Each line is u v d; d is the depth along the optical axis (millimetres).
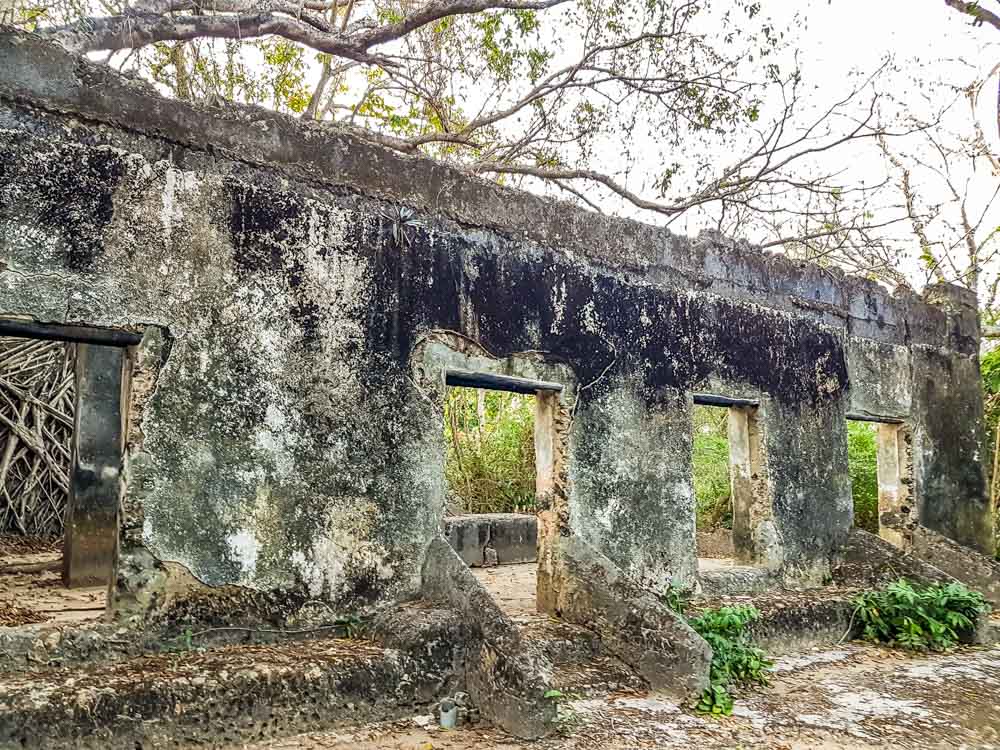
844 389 7910
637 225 6414
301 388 4609
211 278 4352
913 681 5504
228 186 4469
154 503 4086
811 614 6328
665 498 6258
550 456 5785
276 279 4578
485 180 5574
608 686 4859
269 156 4680
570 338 5840
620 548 5918
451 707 4258
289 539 4484
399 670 4246
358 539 4734
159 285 4184
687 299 6668
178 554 4125
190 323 4266
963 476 9047
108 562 7027
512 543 9523
